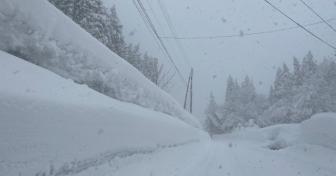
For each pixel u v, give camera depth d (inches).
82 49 234.8
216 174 260.7
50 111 121.4
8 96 103.5
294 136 711.7
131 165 206.5
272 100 2257.6
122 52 1183.6
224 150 571.2
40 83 142.7
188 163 297.7
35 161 111.1
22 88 119.5
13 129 102.0
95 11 926.4
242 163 381.7
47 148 117.9
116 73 283.7
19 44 175.9
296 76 2017.7
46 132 117.7
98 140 161.8
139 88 355.6
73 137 136.3
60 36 209.6
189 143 550.3
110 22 1053.8
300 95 1620.3
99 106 168.6
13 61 150.8
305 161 477.1
